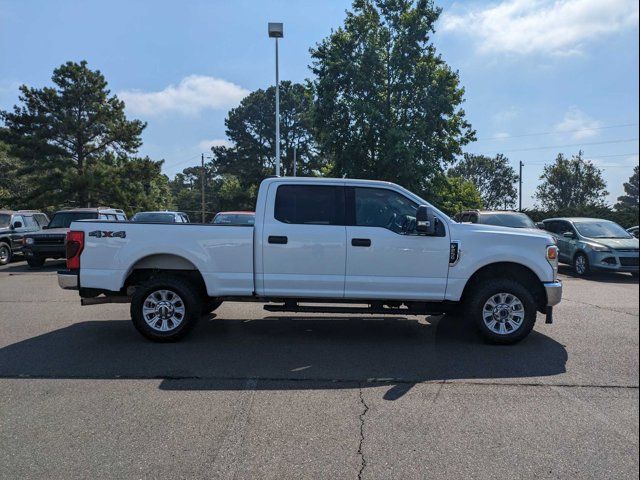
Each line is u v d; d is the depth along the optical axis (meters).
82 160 34.19
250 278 6.38
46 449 3.60
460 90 28.36
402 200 6.52
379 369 5.45
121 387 4.86
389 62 26.73
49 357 5.85
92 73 33.75
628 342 6.61
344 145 27.38
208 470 3.32
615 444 3.70
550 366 5.58
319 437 3.80
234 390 4.79
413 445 3.67
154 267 6.60
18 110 32.47
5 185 38.22
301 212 6.45
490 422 4.07
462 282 6.33
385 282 6.33
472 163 81.06
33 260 15.41
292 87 61.91
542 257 6.39
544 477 3.24
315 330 7.25
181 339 6.58
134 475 3.26
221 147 63.97
